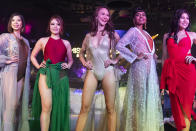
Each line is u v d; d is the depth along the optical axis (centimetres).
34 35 887
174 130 354
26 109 332
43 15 880
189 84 305
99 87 332
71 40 867
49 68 312
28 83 339
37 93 325
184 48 312
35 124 327
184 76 307
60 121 318
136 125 310
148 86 311
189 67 309
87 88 307
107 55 313
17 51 331
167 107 444
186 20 316
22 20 340
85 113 309
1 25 812
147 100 307
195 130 334
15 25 333
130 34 324
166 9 781
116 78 318
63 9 850
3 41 327
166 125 381
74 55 838
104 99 332
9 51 327
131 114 313
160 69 670
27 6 832
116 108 319
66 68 322
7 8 825
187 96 304
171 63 312
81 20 871
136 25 334
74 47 858
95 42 314
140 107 308
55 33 326
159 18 805
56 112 315
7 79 320
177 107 306
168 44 321
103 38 314
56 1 808
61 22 330
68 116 323
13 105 319
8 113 315
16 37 336
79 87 706
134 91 317
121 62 507
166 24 797
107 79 307
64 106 324
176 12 323
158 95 315
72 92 488
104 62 307
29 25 884
